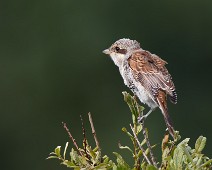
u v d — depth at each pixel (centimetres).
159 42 3506
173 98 1150
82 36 3478
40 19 3547
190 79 3406
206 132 3131
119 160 901
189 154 874
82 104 3394
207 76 3391
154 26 3509
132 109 962
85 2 3534
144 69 1213
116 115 3328
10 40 3544
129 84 1247
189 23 3481
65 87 3425
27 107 3400
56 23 3522
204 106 3244
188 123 3156
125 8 3519
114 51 1293
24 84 3444
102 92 3394
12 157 3316
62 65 3453
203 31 3462
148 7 3503
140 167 925
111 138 3216
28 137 3362
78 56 3453
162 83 1178
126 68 1252
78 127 3319
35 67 3431
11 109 3412
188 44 3484
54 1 3547
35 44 3516
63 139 3309
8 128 3384
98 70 3431
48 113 3400
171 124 1112
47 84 3409
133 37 3519
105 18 3503
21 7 3581
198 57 3469
